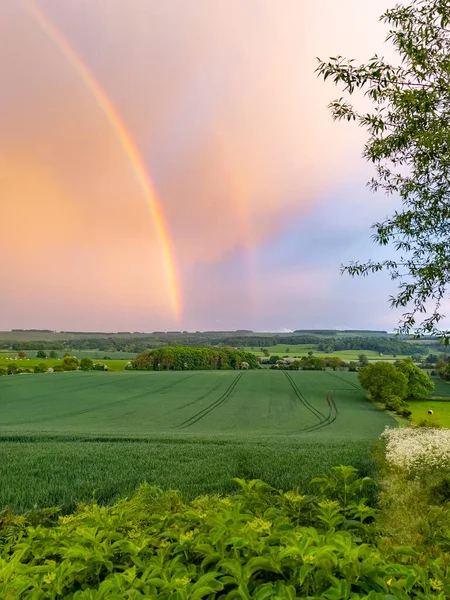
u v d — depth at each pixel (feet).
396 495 20.07
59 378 330.54
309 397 252.62
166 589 8.06
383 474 29.89
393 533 14.98
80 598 7.77
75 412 200.03
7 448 77.20
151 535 11.53
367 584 8.15
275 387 290.15
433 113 16.79
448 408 215.51
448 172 17.71
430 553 11.61
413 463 24.88
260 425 167.43
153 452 70.33
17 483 46.78
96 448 76.89
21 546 10.80
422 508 17.72
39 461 61.52
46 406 217.97
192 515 12.00
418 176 19.16
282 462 51.67
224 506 12.88
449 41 17.30
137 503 14.19
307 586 8.33
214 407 216.74
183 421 176.76
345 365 415.64
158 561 9.50
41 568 8.66
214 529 10.16
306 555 8.39
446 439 29.96
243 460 52.13
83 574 9.37
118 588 8.11
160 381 315.37
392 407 211.00
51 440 102.68
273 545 9.76
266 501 14.28
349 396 256.93
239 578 8.25
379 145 18.95
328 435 129.80
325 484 15.89
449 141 15.71
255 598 7.70
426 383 239.50
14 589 8.25
